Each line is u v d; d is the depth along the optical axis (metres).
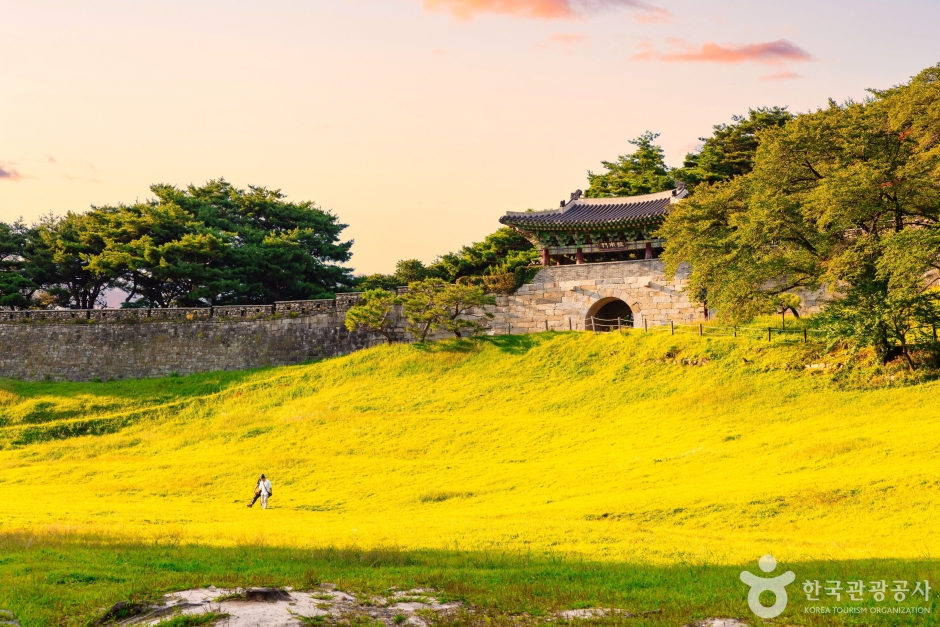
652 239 69.69
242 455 50.09
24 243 91.00
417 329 68.12
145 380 71.56
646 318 66.50
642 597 18.42
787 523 28.91
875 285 46.06
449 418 53.03
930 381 44.50
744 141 87.31
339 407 58.56
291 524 31.92
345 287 96.12
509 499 37.06
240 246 93.38
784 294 58.94
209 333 74.31
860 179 44.19
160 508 37.53
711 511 30.78
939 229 42.84
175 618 16.11
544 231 71.38
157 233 89.00
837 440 37.66
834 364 48.97
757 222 49.34
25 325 75.94
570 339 63.34
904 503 28.86
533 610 17.56
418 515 34.72
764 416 45.16
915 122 47.25
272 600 17.41
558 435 47.62
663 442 43.44
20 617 16.23
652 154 95.56
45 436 58.25
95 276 91.31
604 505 32.91
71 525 29.64
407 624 16.62
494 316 70.25
